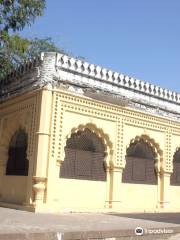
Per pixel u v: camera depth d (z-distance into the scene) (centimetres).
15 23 998
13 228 600
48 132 978
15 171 1115
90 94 1067
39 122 982
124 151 1145
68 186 1016
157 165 1254
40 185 950
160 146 1254
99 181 1093
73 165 1041
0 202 1109
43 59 1032
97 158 1105
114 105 1129
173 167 1319
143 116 1209
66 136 1011
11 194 1098
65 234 576
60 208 977
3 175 1164
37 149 970
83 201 1043
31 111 1046
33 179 964
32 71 1076
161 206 1236
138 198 1183
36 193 952
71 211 998
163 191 1243
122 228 661
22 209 973
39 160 959
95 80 1104
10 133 1170
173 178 1311
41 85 1004
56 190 972
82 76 1078
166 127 1283
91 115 1075
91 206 1059
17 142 1139
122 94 1159
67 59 1055
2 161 1166
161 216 1023
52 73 1015
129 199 1156
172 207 1263
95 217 891
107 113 1113
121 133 1145
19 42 1022
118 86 1157
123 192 1144
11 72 1190
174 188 1300
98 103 1091
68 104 1027
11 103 1161
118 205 1105
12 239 532
